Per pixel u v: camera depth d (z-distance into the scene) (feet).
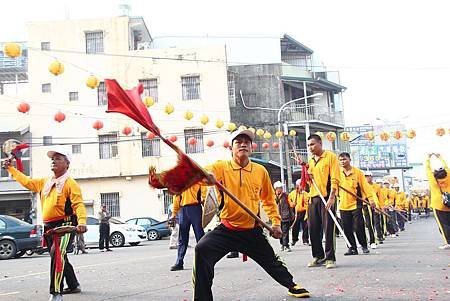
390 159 180.65
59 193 20.02
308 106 121.49
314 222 26.99
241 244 16.60
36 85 100.83
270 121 114.21
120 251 58.18
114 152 100.17
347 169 33.94
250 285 21.88
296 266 27.71
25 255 62.80
